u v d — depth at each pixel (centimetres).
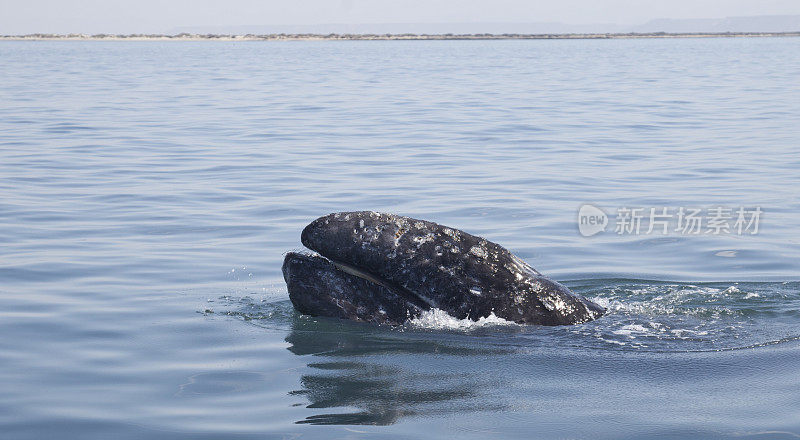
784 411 610
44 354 768
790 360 714
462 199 1505
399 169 1816
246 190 1590
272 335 812
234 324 852
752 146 2077
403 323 806
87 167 1839
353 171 1792
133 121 2691
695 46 13825
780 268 1088
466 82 4591
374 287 821
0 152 2034
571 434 581
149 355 763
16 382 698
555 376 690
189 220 1353
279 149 2106
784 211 1395
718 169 1778
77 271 1062
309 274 830
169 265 1095
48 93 3762
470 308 795
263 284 1009
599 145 2147
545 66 6512
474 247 816
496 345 760
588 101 3366
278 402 646
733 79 4672
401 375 697
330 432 589
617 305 899
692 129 2428
